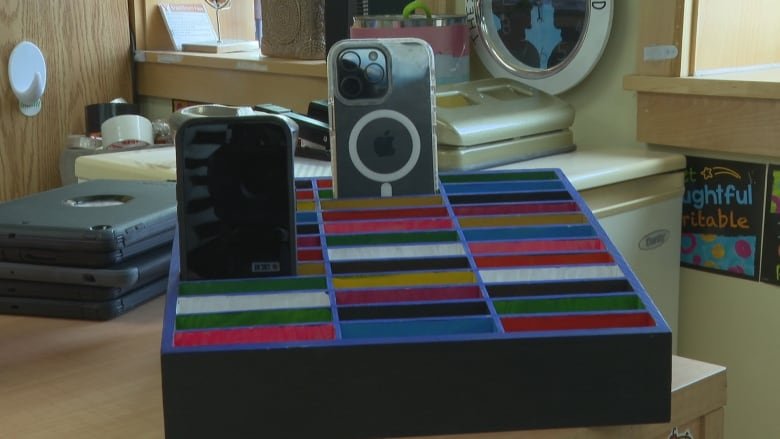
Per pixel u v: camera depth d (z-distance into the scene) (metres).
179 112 1.23
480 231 0.68
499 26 1.47
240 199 0.62
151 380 0.62
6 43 1.96
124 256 0.74
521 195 0.75
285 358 0.51
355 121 0.73
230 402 0.51
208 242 0.62
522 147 1.23
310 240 0.67
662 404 0.54
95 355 0.66
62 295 0.74
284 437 0.52
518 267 0.62
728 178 1.24
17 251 0.74
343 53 0.73
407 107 0.74
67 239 0.73
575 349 0.53
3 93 1.97
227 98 1.97
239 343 0.53
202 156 0.61
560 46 1.39
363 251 0.66
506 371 0.53
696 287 1.31
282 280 0.60
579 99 1.42
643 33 1.29
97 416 0.56
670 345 0.53
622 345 0.53
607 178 1.15
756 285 1.23
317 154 1.26
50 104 2.06
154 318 0.74
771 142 1.16
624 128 1.37
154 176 1.16
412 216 0.72
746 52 1.33
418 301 0.58
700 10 1.24
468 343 0.52
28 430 0.54
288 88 1.79
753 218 1.22
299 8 1.76
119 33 2.19
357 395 0.52
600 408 0.54
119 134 1.67
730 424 1.30
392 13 1.54
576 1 1.36
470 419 0.53
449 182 0.79
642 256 1.22
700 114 1.23
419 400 0.52
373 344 0.52
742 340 1.26
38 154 2.05
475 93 1.29
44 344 0.68
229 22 2.31
